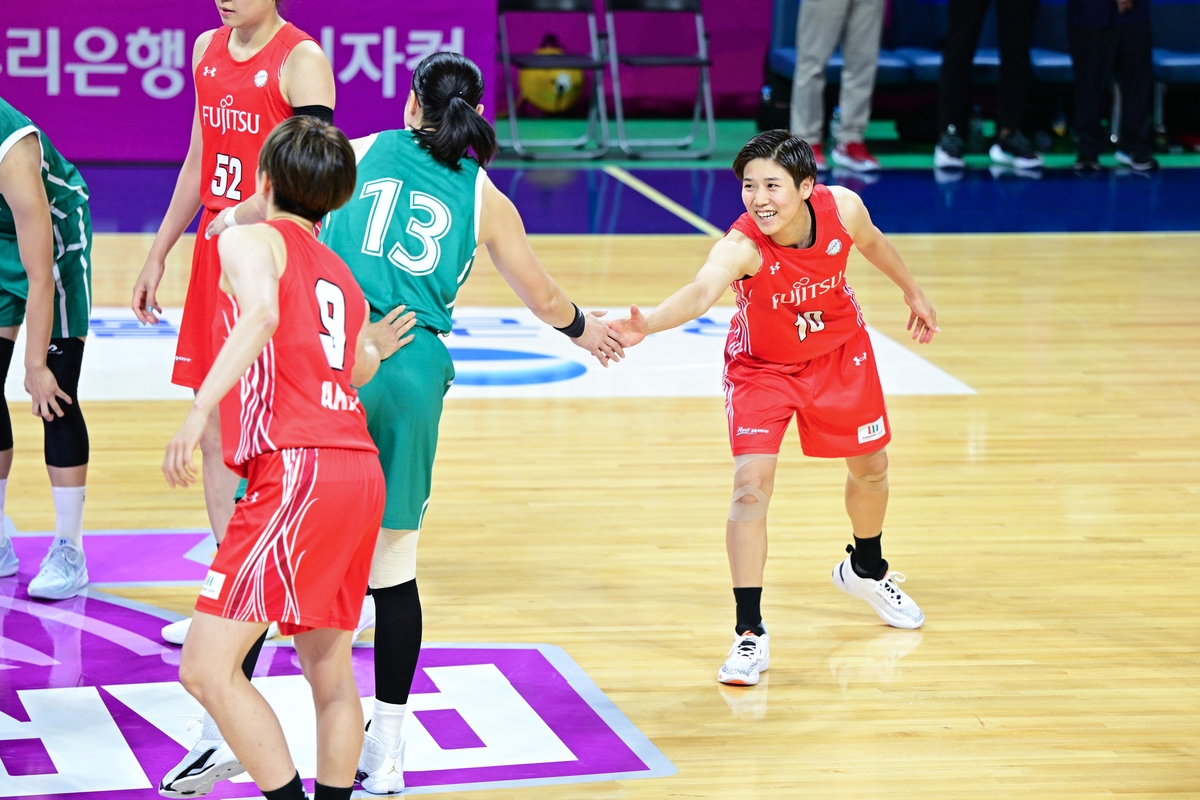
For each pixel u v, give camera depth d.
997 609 15.62
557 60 46.78
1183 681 13.86
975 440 21.75
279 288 9.55
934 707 13.21
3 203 14.59
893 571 16.62
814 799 11.39
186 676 9.46
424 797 11.33
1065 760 12.17
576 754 12.12
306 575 9.52
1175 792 11.62
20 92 42.62
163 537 17.14
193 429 8.93
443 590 15.74
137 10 42.66
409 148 11.37
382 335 10.77
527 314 29.23
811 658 14.32
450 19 43.81
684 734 12.55
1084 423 22.75
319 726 10.16
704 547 17.31
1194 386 25.00
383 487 9.98
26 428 21.11
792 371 14.03
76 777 11.47
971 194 43.97
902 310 29.98
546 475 19.78
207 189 13.99
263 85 13.49
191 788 10.67
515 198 41.38
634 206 40.91
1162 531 18.11
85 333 15.38
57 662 13.68
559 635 14.67
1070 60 49.25
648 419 22.59
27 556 16.39
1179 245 37.38
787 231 13.36
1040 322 29.25
